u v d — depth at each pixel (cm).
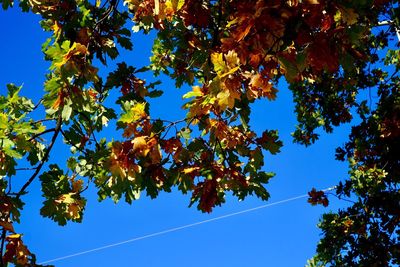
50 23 503
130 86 517
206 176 420
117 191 388
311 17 247
